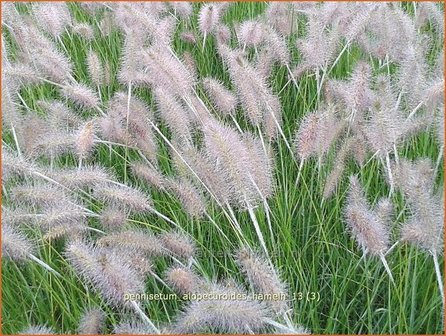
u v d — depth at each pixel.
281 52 1.21
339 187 1.03
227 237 1.01
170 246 0.94
